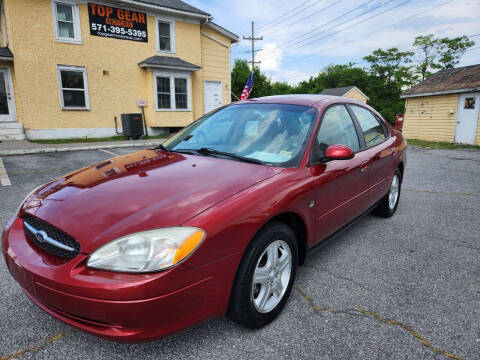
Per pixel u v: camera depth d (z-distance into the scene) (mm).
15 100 11344
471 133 15547
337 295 2406
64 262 1632
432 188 5863
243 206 1810
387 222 3996
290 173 2219
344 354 1820
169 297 1531
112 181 2086
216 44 15625
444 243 3379
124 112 13195
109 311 1481
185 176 2094
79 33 11711
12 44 10523
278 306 2117
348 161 2781
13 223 2104
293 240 2186
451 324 2096
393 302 2328
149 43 13414
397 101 48375
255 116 2838
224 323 2076
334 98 3152
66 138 11922
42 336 1926
